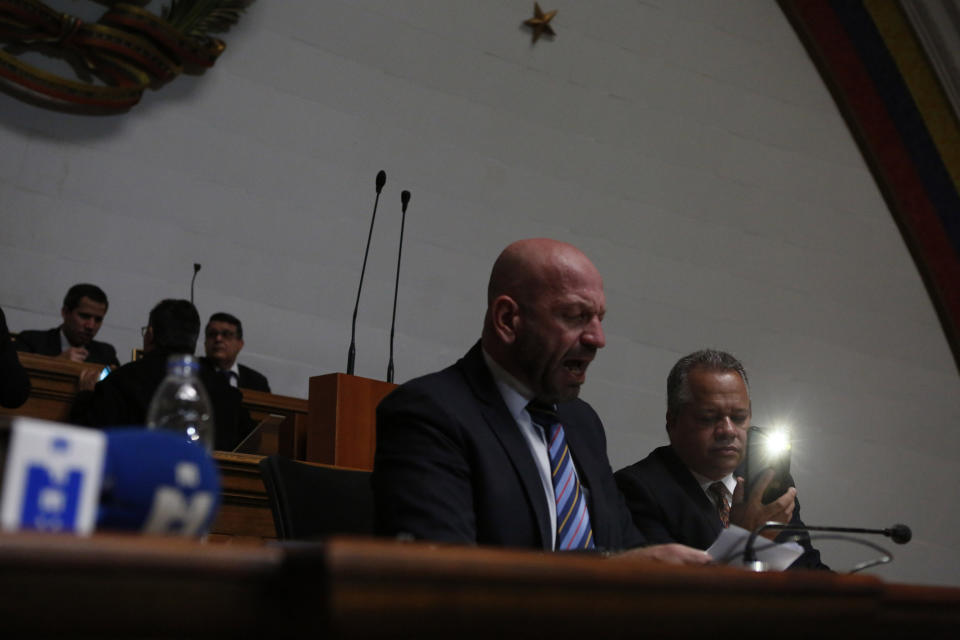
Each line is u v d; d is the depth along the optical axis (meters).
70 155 5.29
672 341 6.88
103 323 5.22
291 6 6.06
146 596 0.76
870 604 1.17
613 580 0.93
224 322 5.08
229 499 2.88
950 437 7.78
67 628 0.73
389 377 4.21
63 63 5.32
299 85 6.00
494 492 2.05
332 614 0.78
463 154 6.45
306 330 5.75
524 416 2.24
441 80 6.46
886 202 7.96
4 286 5.02
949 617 1.29
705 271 7.12
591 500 2.23
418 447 2.05
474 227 6.39
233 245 5.65
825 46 7.88
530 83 6.76
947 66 7.85
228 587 0.80
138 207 5.43
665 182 7.11
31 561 0.71
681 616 0.99
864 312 7.66
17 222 5.11
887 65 7.91
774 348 7.25
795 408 7.22
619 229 6.87
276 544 1.50
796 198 7.61
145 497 0.91
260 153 5.82
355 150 6.10
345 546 0.79
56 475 0.82
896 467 7.50
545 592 0.89
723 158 7.38
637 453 6.58
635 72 7.16
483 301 6.33
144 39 5.42
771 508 2.56
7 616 0.70
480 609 0.86
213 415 3.72
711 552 1.63
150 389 3.44
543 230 6.62
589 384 6.54
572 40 6.96
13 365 3.47
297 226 5.84
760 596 1.06
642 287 6.86
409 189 6.23
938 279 7.91
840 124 7.93
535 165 6.67
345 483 2.14
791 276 7.44
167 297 5.41
